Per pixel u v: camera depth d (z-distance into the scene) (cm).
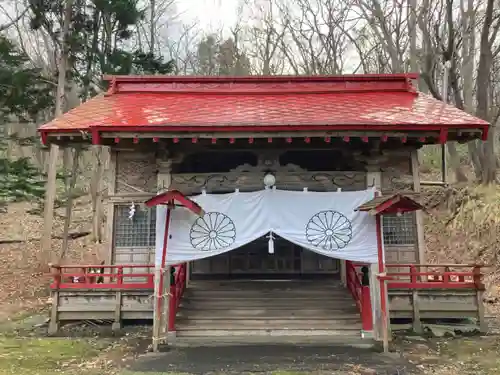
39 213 2592
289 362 853
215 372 793
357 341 982
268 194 1003
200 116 1132
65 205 2555
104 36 2319
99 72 2325
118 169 1224
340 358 877
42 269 1867
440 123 1027
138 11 2420
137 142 1047
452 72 1848
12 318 1297
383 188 1180
